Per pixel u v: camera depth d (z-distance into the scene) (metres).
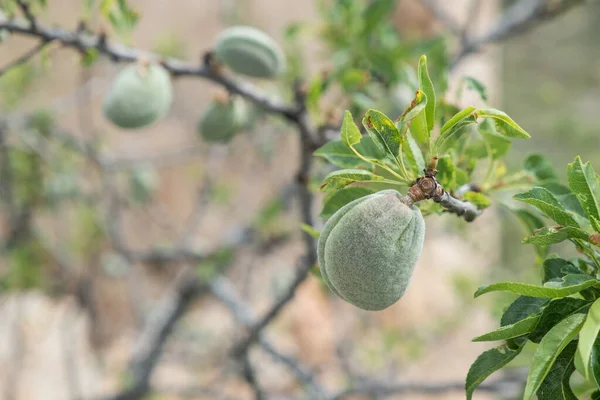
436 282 6.75
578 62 12.13
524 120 10.99
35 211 5.25
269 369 5.58
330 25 3.06
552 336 1.06
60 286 6.05
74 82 5.93
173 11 6.70
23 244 5.08
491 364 1.21
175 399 5.48
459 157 1.66
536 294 1.08
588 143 8.80
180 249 4.49
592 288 1.14
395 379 4.70
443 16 4.69
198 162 6.36
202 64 2.33
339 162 1.48
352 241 1.15
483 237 5.63
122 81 2.18
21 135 4.29
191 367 5.73
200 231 6.57
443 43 2.91
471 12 3.59
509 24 3.53
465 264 6.92
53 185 4.79
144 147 6.64
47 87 5.79
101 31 2.15
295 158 6.79
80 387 5.32
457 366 6.03
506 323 1.19
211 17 6.80
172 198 6.63
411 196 1.20
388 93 3.08
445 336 5.88
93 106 6.46
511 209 1.65
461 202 1.31
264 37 2.27
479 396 5.62
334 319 6.36
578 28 12.34
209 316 6.47
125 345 6.49
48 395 5.35
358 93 2.46
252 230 4.21
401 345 5.06
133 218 6.56
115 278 6.30
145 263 6.46
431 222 5.32
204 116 2.45
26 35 2.10
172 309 4.50
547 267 1.32
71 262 5.77
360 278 1.15
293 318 5.98
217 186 4.90
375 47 3.05
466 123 1.18
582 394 1.77
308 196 2.53
